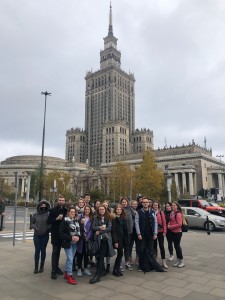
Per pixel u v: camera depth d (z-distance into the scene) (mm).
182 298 7328
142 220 10414
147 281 8852
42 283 8586
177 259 11820
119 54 197375
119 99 183875
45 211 10078
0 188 96438
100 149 177500
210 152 134250
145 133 173500
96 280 8703
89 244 9305
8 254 12531
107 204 11023
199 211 25578
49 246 14930
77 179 116375
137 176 65062
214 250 14125
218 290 7961
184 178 106250
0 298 7246
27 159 142625
